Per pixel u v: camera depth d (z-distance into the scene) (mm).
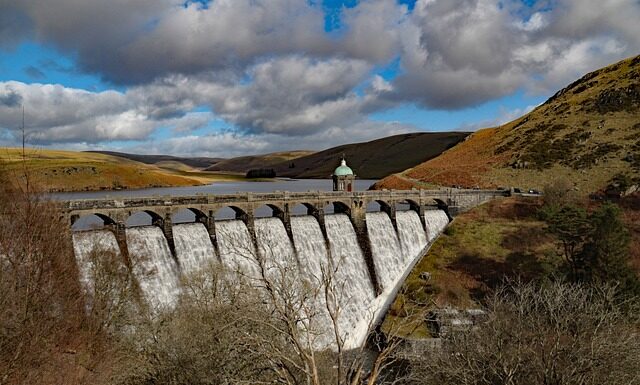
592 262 75438
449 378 35031
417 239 116062
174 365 33844
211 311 36031
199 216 78188
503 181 163875
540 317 38406
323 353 35031
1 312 35469
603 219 77062
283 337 26875
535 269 94000
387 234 109500
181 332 38031
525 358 34000
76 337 46312
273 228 87438
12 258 38781
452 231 113688
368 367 61875
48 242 42844
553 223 90250
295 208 171625
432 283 93375
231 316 29266
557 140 185375
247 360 25250
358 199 103125
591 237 81188
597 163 157125
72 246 60219
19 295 37625
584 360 31328
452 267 99125
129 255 66125
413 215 118188
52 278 44656
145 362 38031
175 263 71062
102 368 43188
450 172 186875
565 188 128375
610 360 31797
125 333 52938
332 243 97312
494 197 135500
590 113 198375
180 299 56875
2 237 38000
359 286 97312
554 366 31516
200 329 34812
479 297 89250
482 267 98000
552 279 77562
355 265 99250
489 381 33250
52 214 45281
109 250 61906
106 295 53969
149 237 70000
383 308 92250
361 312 92438
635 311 48281
